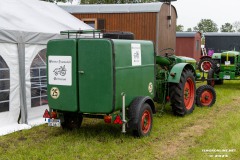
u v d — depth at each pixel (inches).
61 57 217.3
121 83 213.9
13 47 257.8
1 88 250.8
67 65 215.8
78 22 396.2
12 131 245.3
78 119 249.6
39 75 283.4
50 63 221.9
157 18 502.6
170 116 294.7
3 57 250.2
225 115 301.0
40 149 206.7
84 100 213.6
